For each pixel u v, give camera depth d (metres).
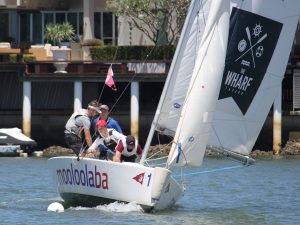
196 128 69.44
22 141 135.38
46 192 86.56
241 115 71.75
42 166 116.06
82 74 140.88
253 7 71.19
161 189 68.00
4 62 143.12
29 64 141.12
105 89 149.88
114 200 69.56
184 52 69.12
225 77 70.94
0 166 116.31
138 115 139.38
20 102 152.75
